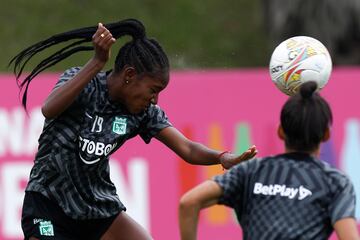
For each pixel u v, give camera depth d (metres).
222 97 34.34
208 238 33.25
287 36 57.62
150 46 18.20
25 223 18.86
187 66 58.66
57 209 18.70
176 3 65.31
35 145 33.91
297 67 18.58
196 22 64.19
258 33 64.19
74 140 18.19
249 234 15.95
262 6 64.88
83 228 19.25
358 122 34.59
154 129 19.25
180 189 33.97
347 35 55.69
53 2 63.69
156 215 33.97
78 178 18.48
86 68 17.28
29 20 61.88
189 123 34.28
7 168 33.94
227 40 63.12
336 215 15.55
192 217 15.85
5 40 59.84
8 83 34.06
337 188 15.73
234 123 34.28
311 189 15.77
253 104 34.34
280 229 15.63
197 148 19.23
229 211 33.34
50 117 17.67
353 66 56.31
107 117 18.38
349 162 34.38
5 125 34.00
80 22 62.25
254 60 61.66
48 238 18.62
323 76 18.66
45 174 18.48
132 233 19.53
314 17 56.25
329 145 34.44
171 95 34.34
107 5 63.97
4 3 63.41
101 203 19.00
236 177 16.14
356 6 55.06
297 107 16.06
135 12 63.75
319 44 18.92
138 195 34.06
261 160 16.27
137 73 18.11
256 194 15.97
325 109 16.09
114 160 34.16
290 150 16.27
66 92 17.31
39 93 34.09
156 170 34.06
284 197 15.79
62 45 51.19
